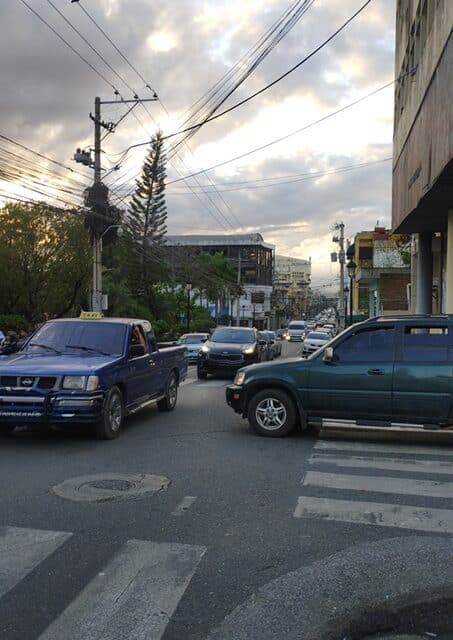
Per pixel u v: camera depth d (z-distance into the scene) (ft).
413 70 53.26
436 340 27.76
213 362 61.05
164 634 11.09
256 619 11.62
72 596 12.53
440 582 13.07
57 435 29.63
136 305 154.61
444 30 37.19
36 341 32.37
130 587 12.92
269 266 389.39
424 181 45.50
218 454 25.48
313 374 28.60
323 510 18.02
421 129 47.29
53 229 110.63
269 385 29.58
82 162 90.74
